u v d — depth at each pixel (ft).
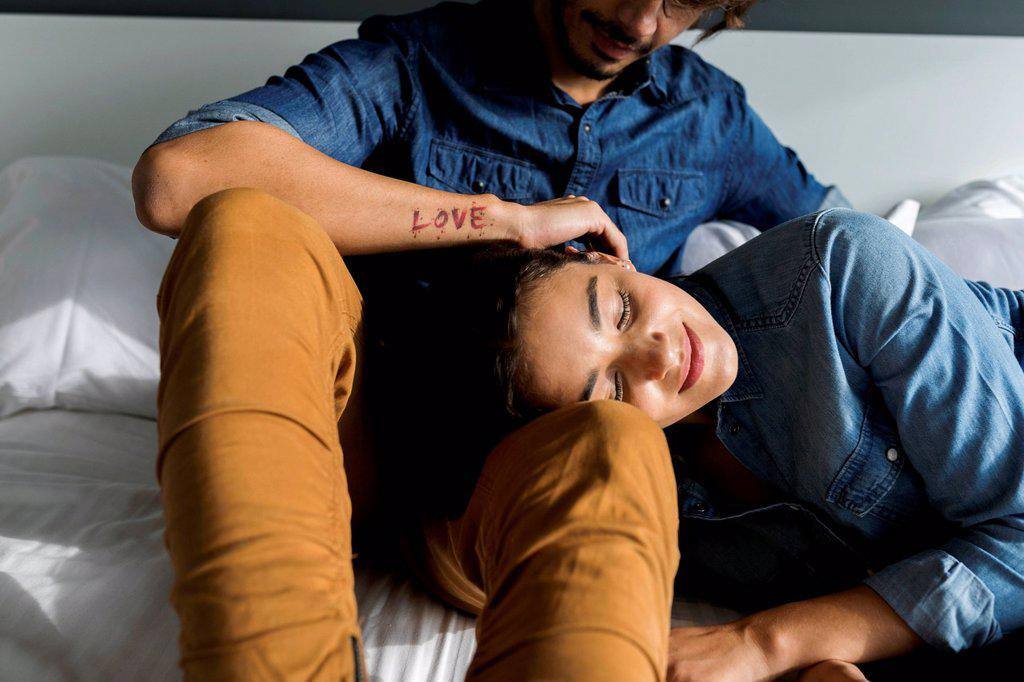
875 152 6.48
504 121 4.34
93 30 5.90
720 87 4.99
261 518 1.95
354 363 2.79
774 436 3.64
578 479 2.22
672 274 5.06
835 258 3.44
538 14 4.23
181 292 2.27
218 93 6.05
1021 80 6.25
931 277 3.35
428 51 4.23
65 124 6.06
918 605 2.99
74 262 4.68
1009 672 2.97
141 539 3.56
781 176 5.34
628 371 3.11
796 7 6.23
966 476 3.13
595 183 4.63
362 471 3.35
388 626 3.31
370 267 4.26
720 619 3.61
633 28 3.81
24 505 3.71
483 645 2.07
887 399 3.34
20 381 4.47
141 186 3.18
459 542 2.78
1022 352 3.88
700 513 3.73
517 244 3.60
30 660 2.79
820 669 2.95
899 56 6.25
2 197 5.25
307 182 3.27
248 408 2.05
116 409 4.69
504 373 3.05
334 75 3.94
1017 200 5.94
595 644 1.89
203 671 1.86
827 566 3.54
